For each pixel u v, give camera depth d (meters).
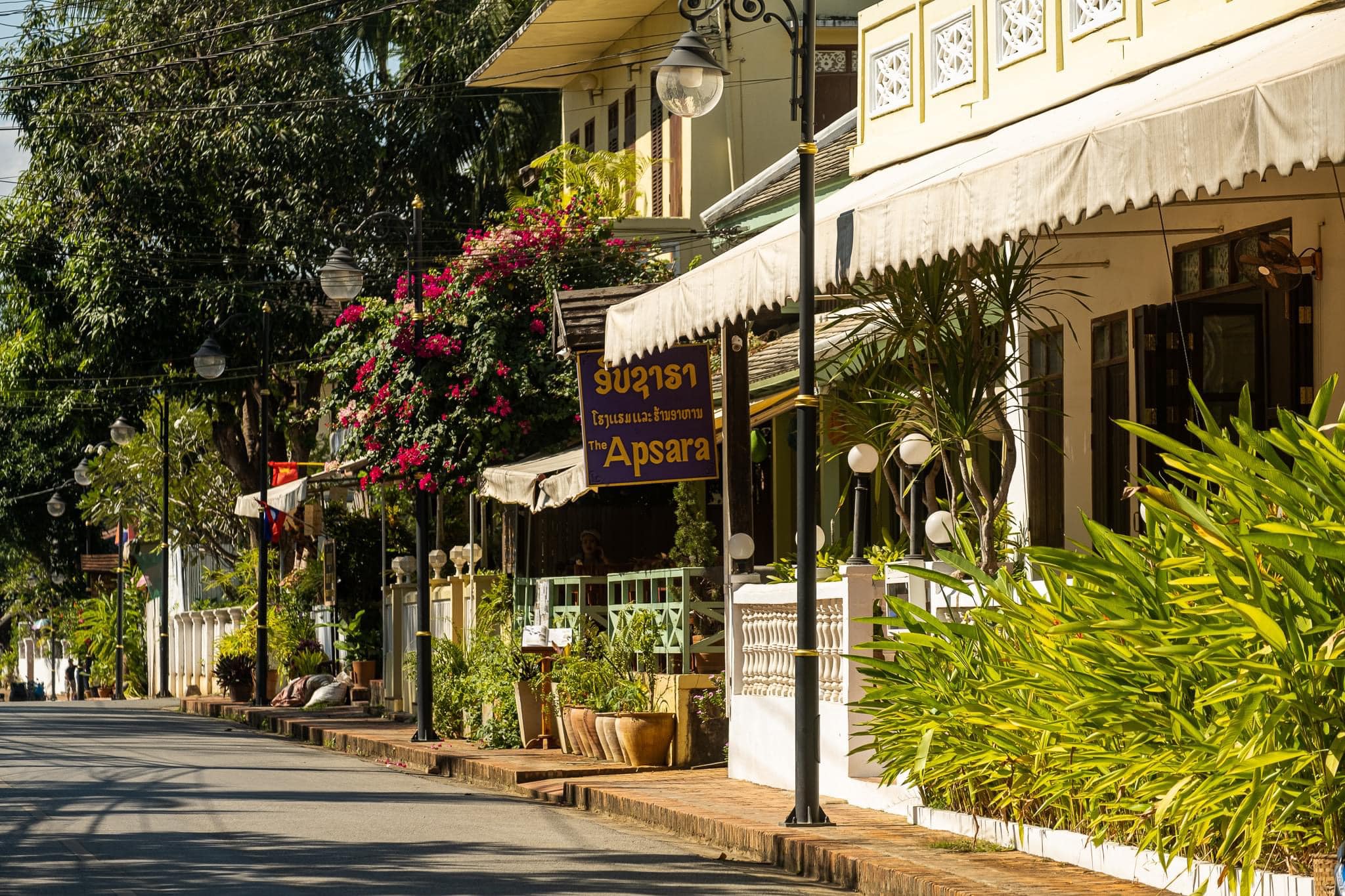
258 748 22.11
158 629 55.56
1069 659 9.41
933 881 8.99
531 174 35.47
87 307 36.75
